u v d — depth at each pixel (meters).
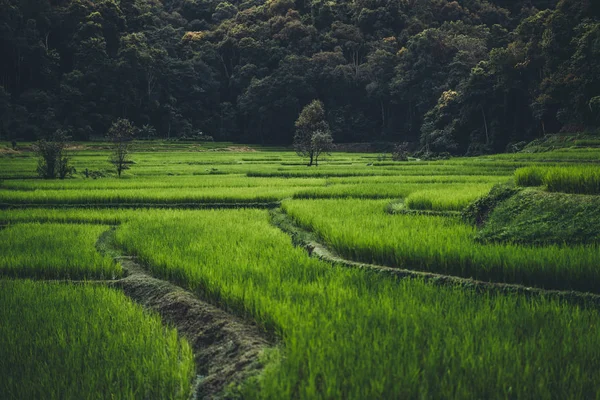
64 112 78.62
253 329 6.93
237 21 106.19
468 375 4.77
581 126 52.03
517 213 11.44
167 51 96.81
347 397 4.46
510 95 61.62
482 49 79.88
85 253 10.97
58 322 6.95
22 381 5.29
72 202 20.22
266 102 88.81
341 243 10.79
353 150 84.38
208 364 6.44
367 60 92.00
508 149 59.25
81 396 5.03
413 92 81.12
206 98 95.06
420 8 97.56
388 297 7.14
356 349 5.31
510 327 5.95
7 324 6.82
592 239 9.77
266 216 16.14
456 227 11.84
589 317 6.54
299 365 5.08
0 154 56.00
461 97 64.69
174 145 77.50
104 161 50.03
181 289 8.90
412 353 5.18
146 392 5.25
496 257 8.56
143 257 10.78
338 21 97.44
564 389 4.55
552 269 8.11
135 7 98.25
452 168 34.47
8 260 10.38
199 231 13.01
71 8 86.88
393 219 13.27
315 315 6.42
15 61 79.06
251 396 4.75
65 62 86.94
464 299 7.17
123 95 82.44
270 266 9.08
